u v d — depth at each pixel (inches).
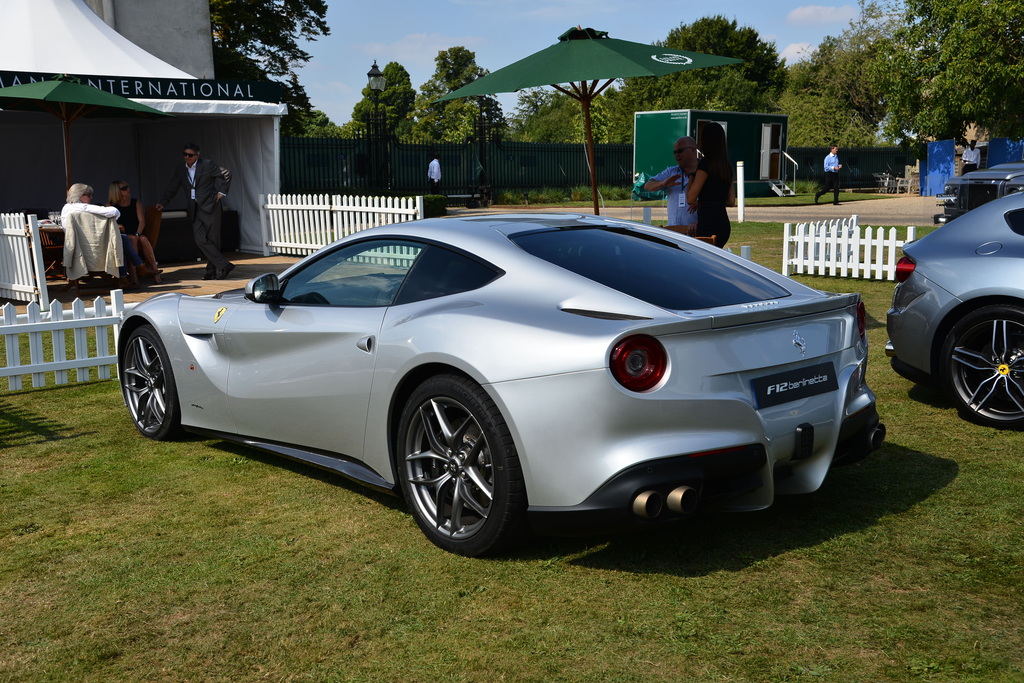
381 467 150.9
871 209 1018.7
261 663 108.3
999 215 205.8
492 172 1299.2
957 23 984.3
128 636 115.1
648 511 119.6
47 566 136.3
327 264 168.6
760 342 129.4
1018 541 137.9
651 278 140.0
